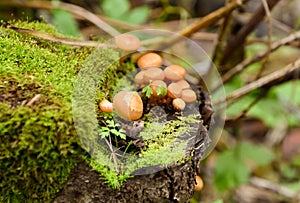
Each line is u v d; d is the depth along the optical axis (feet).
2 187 3.03
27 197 3.07
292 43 4.13
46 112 2.96
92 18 3.99
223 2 4.72
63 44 3.38
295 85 4.33
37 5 4.05
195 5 4.77
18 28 3.33
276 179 4.65
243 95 3.86
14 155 2.96
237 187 4.32
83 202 3.09
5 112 2.94
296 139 4.85
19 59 3.20
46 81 3.12
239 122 4.18
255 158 4.26
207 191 4.26
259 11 3.87
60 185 3.06
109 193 3.08
